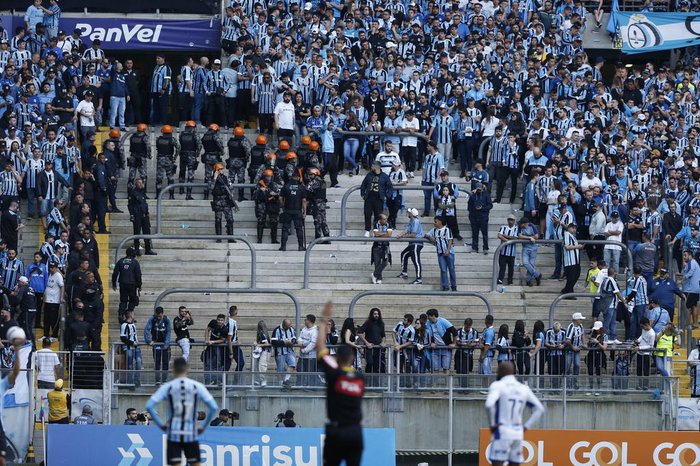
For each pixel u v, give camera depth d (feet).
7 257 270.26
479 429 241.96
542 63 352.90
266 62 338.54
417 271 289.74
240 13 356.79
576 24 371.15
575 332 257.55
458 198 317.42
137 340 263.70
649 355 254.88
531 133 319.06
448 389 243.19
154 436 223.71
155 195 320.70
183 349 248.93
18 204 285.84
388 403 242.99
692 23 392.47
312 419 241.14
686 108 346.95
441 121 325.01
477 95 335.88
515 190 317.42
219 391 240.32
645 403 246.47
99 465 223.30
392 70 342.23
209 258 294.66
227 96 337.93
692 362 253.44
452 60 347.56
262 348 250.16
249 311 280.31
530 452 231.71
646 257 287.28
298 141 327.06
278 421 236.02
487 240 299.79
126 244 297.33
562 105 326.85
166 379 240.73
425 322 255.50
